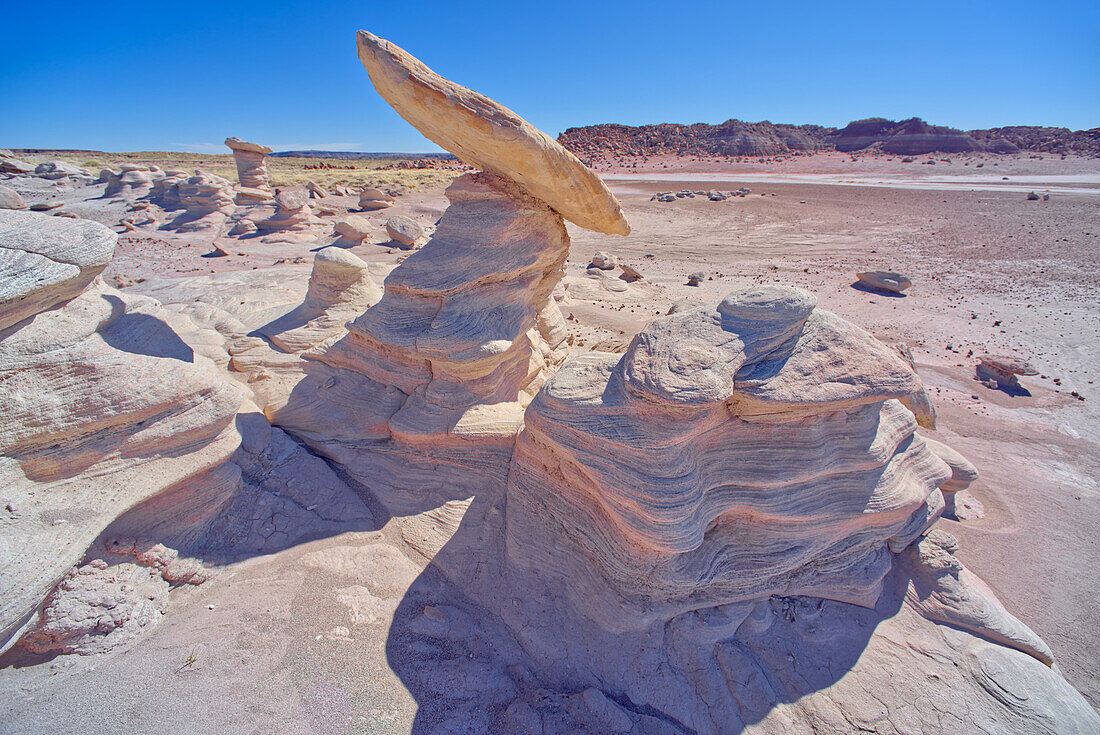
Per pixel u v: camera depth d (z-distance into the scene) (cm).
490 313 862
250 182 3272
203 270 2098
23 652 501
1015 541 840
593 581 624
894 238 3206
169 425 597
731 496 595
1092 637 682
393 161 12100
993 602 679
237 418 809
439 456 805
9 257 469
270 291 1412
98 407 539
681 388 523
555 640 593
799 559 616
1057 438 1127
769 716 548
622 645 587
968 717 549
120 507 548
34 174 4322
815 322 593
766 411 585
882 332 1712
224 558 636
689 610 609
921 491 664
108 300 620
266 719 479
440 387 835
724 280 2338
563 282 2116
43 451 515
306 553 661
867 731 539
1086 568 789
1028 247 2789
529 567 657
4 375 489
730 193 5059
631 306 1914
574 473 645
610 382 617
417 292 835
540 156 676
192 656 521
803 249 3005
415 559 674
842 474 621
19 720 452
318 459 802
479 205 834
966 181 6197
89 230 547
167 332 671
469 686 536
